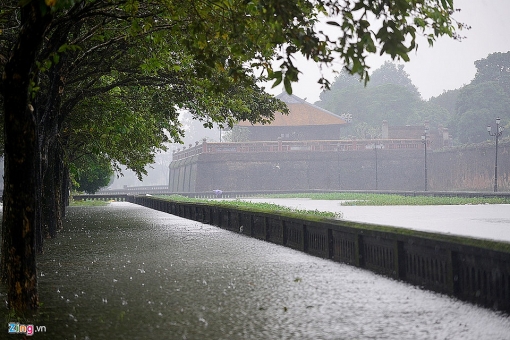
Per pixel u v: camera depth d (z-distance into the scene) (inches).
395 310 329.4
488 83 4367.6
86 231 949.2
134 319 321.7
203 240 783.7
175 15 411.5
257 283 430.6
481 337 267.7
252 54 364.2
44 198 813.2
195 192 3454.7
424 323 296.8
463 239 352.5
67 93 840.9
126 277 472.1
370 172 3777.1
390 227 451.5
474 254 338.3
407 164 3759.8
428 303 346.6
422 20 317.1
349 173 3784.5
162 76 768.9
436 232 390.0
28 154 350.9
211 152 3750.0
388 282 425.7
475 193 2356.1
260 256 600.1
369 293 382.9
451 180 3508.9
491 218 1176.8
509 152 3014.3
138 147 1097.4
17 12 557.3
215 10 393.7
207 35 409.7
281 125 4168.3
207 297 379.2
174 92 815.1
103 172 2194.9
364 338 271.1
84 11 419.5
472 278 345.4
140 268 521.7
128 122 904.3
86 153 1375.5
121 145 1081.4
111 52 740.7
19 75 338.6
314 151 3799.2
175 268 517.7
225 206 994.7
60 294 402.3
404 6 252.4
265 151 3784.5
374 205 1835.6
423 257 402.9
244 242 753.0
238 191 3503.9
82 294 400.5
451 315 313.7
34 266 357.7
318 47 264.5
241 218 900.0
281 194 3432.6
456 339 265.4
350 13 254.1
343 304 348.5
